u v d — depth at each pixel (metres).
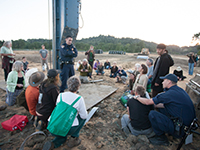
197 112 2.91
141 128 2.46
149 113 2.41
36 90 2.52
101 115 3.33
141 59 21.20
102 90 4.85
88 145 2.31
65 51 3.95
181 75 7.49
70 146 2.21
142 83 3.79
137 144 2.30
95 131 2.71
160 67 3.39
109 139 2.48
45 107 2.31
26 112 3.35
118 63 14.58
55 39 4.59
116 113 3.46
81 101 1.96
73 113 1.91
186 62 18.50
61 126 1.84
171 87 2.39
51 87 2.25
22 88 3.71
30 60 14.12
